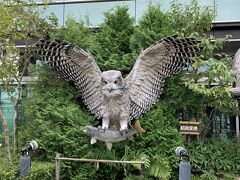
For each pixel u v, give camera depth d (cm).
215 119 884
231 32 1038
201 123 787
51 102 731
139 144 710
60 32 789
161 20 794
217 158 750
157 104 746
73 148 689
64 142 681
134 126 648
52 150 703
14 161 693
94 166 705
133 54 755
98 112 644
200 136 800
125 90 628
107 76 609
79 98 771
